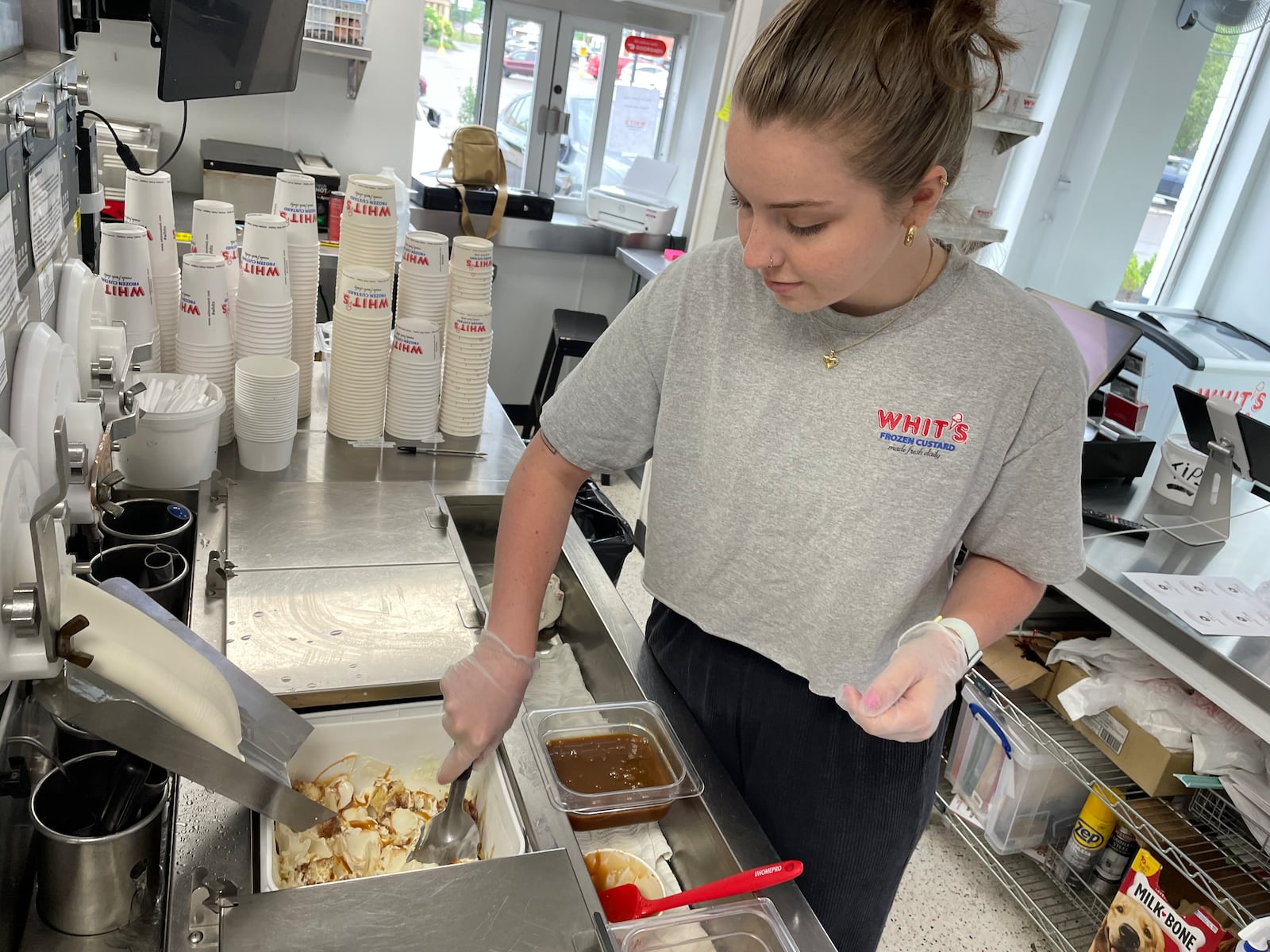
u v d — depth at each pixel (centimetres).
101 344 122
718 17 404
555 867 90
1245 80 413
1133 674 205
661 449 114
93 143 164
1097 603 199
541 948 82
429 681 115
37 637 69
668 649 130
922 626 103
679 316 110
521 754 110
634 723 122
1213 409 225
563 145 443
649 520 123
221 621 122
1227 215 434
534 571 114
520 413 456
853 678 110
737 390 107
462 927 82
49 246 109
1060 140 392
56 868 82
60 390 99
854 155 79
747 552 112
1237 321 444
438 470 179
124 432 117
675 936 93
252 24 191
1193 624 182
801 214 83
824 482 105
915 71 78
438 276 186
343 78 360
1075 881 221
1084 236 404
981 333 101
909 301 101
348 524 148
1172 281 454
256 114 355
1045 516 106
